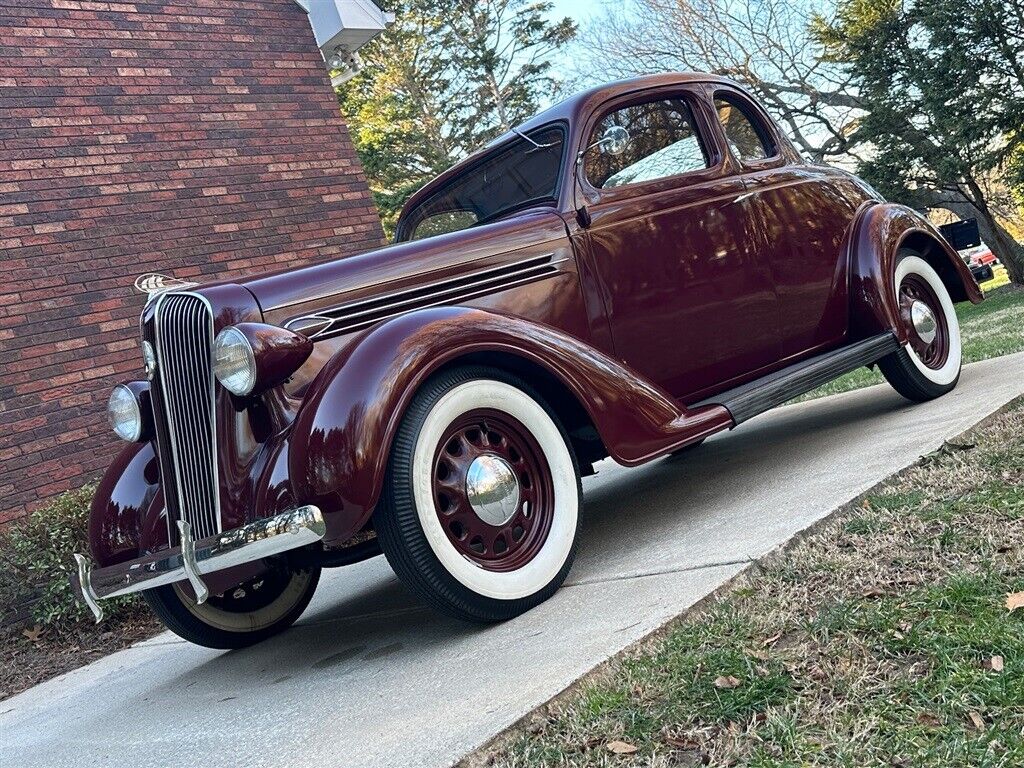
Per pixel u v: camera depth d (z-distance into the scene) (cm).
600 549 323
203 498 282
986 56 1403
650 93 383
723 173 389
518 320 288
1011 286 1619
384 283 299
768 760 152
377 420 248
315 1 838
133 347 665
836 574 223
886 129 1504
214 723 259
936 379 434
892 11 1456
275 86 798
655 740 169
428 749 186
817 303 413
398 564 254
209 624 347
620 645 210
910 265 444
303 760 204
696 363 365
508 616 267
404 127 2952
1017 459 280
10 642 487
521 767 172
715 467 433
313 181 802
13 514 586
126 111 711
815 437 427
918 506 261
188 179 730
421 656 259
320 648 314
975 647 172
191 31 761
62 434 618
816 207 420
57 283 643
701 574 246
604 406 293
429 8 2967
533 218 334
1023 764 137
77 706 345
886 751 148
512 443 284
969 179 1507
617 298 341
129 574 286
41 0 688
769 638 197
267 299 283
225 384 263
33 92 668
